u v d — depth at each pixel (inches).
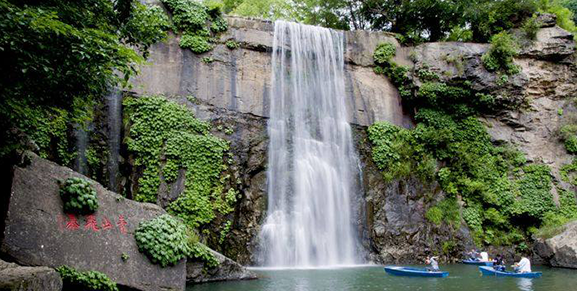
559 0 1279.5
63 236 336.2
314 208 737.6
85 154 608.1
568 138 852.0
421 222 759.1
